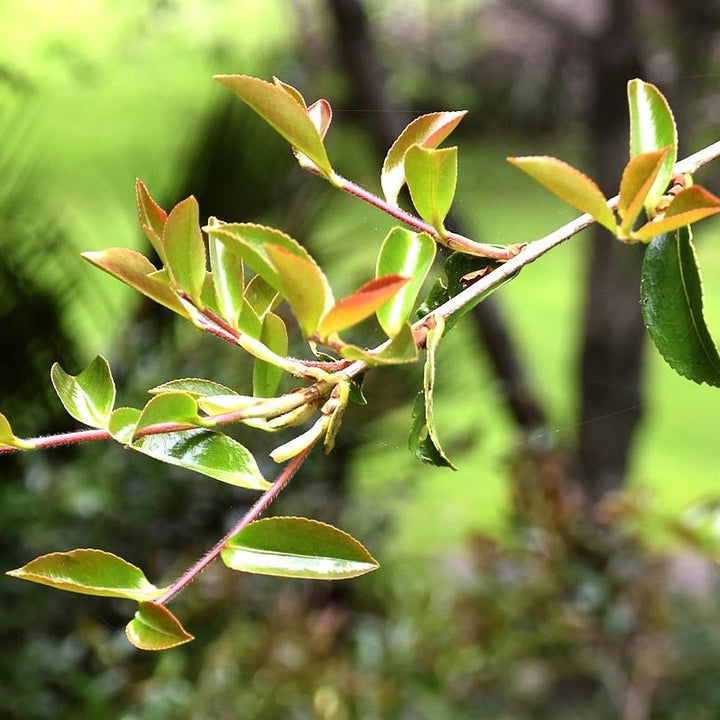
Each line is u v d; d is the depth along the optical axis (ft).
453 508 9.59
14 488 6.05
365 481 7.74
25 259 6.37
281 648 5.54
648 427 12.25
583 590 5.62
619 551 5.69
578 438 9.79
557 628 5.65
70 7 9.26
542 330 14.23
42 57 9.09
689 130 8.81
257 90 1.91
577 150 10.60
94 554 1.80
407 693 5.70
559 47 10.78
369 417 6.84
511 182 6.20
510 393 8.98
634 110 2.02
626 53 8.84
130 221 8.63
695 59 8.97
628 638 5.80
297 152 1.99
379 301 1.76
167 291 1.89
